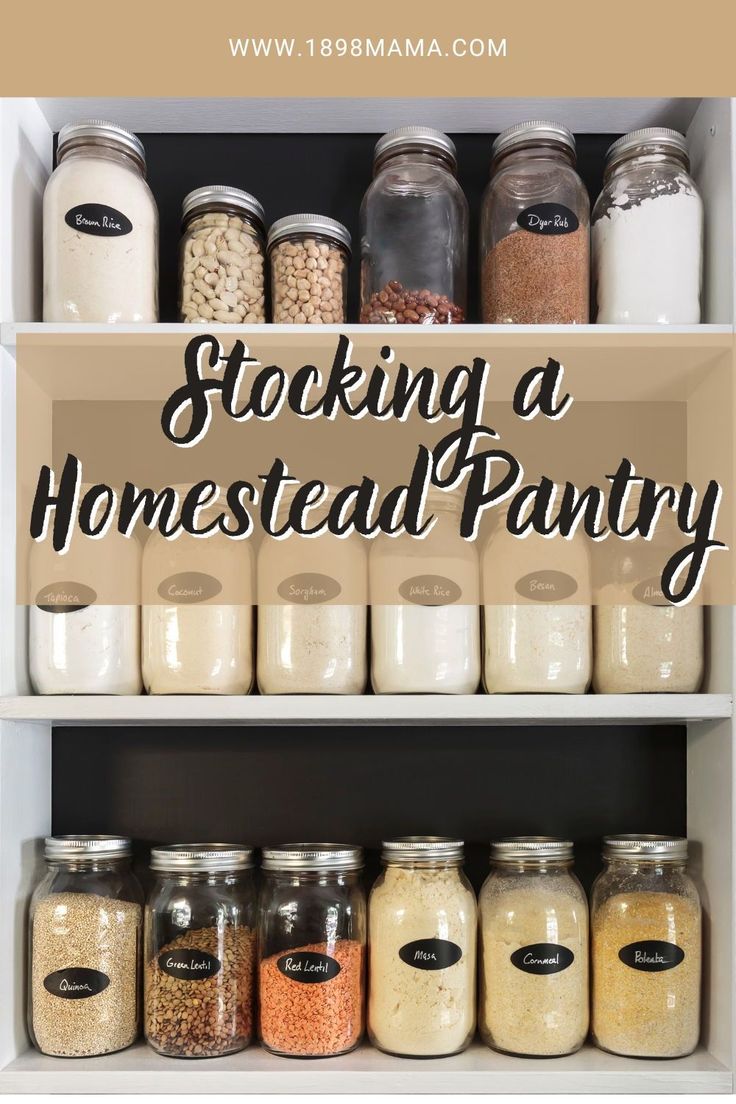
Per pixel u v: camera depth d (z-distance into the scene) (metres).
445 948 1.10
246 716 1.07
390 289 1.20
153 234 1.21
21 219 1.20
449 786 1.31
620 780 1.31
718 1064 1.09
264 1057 1.10
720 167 1.19
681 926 1.12
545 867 1.15
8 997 1.10
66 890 1.14
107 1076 1.06
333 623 1.11
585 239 1.20
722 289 1.18
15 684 1.14
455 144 1.38
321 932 1.11
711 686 1.16
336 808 1.30
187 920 1.12
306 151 1.38
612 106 1.31
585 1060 1.10
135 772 1.30
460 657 1.12
